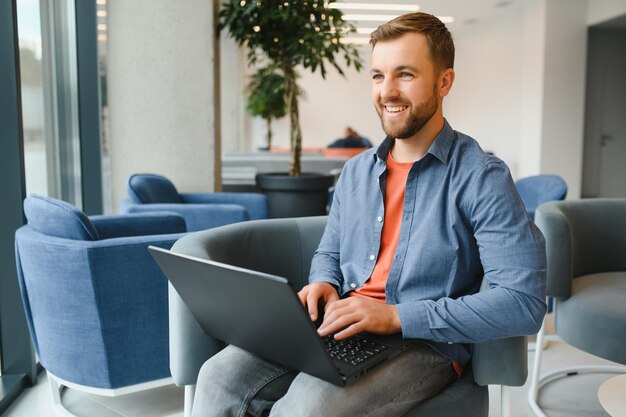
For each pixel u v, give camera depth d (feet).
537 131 23.21
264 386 3.40
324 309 3.92
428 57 3.47
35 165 8.58
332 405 2.96
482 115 30.91
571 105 22.97
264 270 4.59
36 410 6.31
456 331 3.25
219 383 3.42
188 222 8.78
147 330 5.55
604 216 6.42
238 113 28.84
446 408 3.44
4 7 6.33
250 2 11.82
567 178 23.22
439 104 3.67
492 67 29.30
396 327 3.30
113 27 10.85
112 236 6.50
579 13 22.58
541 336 6.37
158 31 11.01
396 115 3.55
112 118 11.03
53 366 5.67
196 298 3.37
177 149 11.28
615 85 24.88
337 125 38.29
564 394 6.67
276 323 2.88
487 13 27.27
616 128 25.12
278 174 13.75
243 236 4.49
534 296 3.21
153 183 9.61
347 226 4.08
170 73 11.12
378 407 3.12
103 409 6.32
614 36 24.57
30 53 8.36
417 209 3.69
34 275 5.49
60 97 9.93
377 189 3.95
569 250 5.56
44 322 5.58
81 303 5.30
